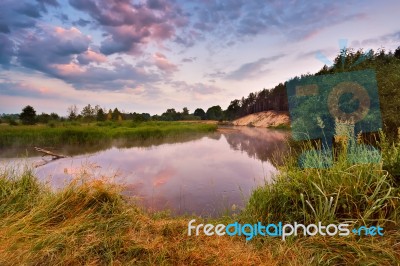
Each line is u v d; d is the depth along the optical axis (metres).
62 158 11.98
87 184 3.34
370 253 2.21
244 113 93.50
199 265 2.23
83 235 2.51
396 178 2.88
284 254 2.33
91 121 45.38
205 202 5.59
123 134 23.28
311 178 3.04
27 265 2.07
